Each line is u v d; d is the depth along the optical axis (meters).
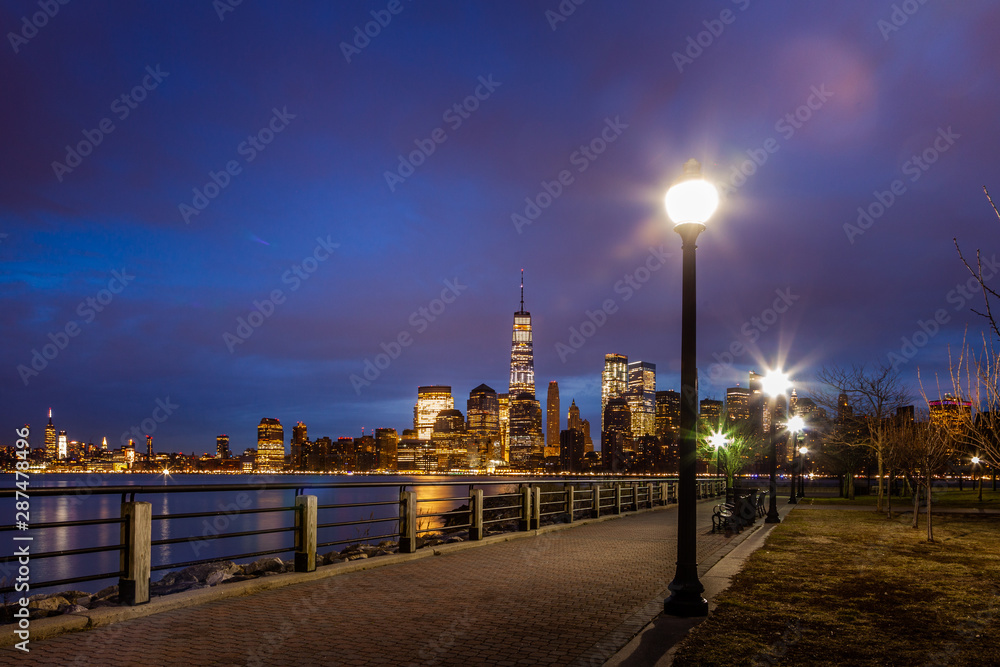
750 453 54.50
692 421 8.54
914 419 29.00
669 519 23.45
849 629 7.43
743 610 8.38
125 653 6.33
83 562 45.22
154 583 10.05
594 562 12.45
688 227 8.80
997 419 8.51
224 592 8.93
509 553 13.69
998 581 10.55
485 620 7.82
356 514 58.59
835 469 46.00
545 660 6.33
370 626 7.50
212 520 72.12
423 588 9.73
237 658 6.25
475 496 15.30
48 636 6.86
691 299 8.73
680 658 6.31
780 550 14.45
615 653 6.52
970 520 22.72
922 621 7.83
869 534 17.98
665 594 9.39
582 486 22.25
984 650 6.63
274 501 101.88
